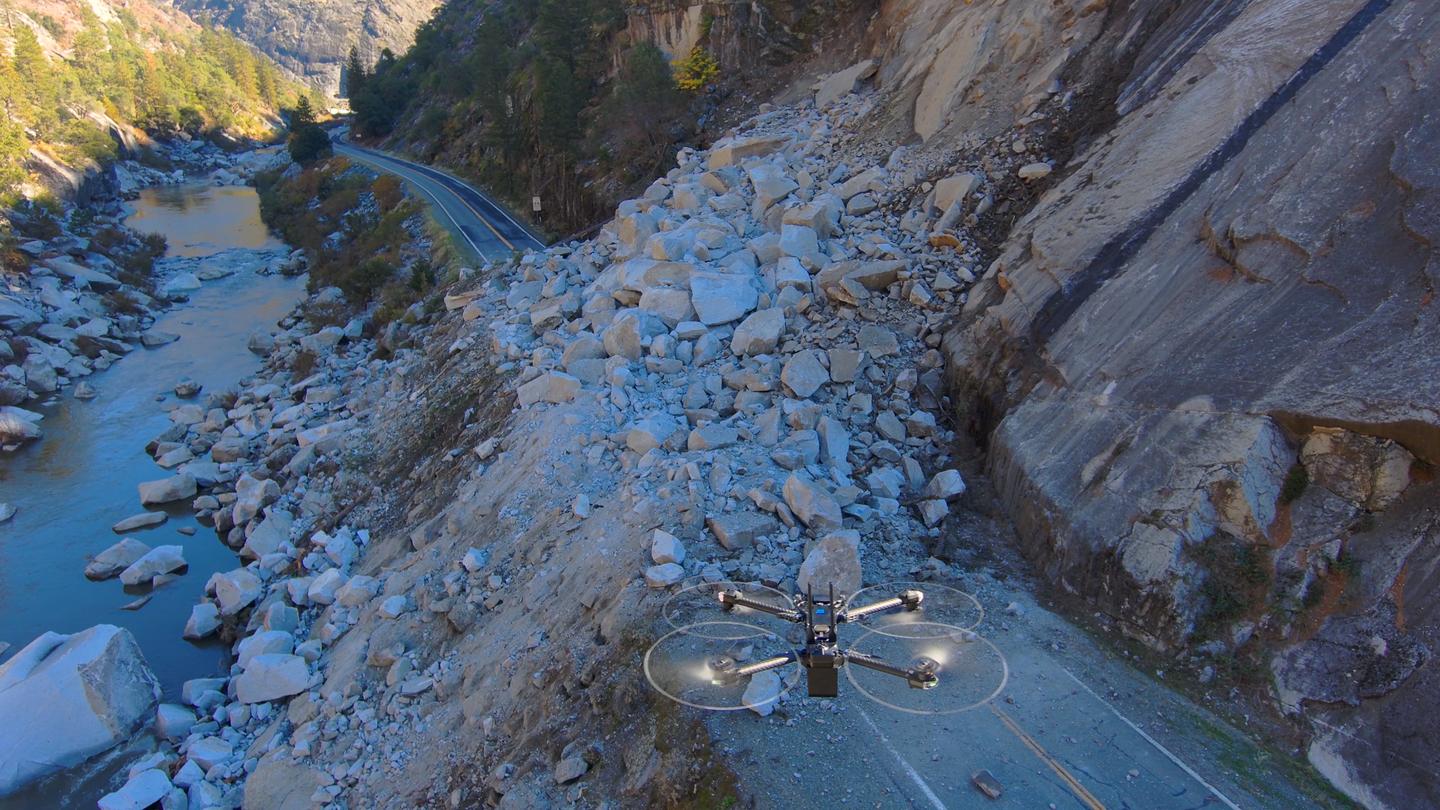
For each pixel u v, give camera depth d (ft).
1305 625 28.99
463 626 45.14
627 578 39.50
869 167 72.02
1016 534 39.27
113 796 41.01
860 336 53.06
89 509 75.61
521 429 56.90
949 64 72.13
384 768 39.93
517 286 80.43
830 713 29.96
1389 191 33.58
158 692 50.62
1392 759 25.57
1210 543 31.58
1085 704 29.86
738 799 27.25
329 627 50.90
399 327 92.58
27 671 48.29
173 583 64.39
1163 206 42.80
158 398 99.81
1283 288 34.78
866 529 40.47
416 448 66.69
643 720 31.81
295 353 102.37
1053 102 60.64
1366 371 30.30
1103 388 38.73
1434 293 29.99
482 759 36.96
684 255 66.33
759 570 37.91
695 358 57.57
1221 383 34.19
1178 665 30.86
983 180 59.06
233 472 78.38
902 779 27.30
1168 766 27.30
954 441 46.91
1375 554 28.60
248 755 44.14
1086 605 34.37
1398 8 39.01
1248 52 45.16
